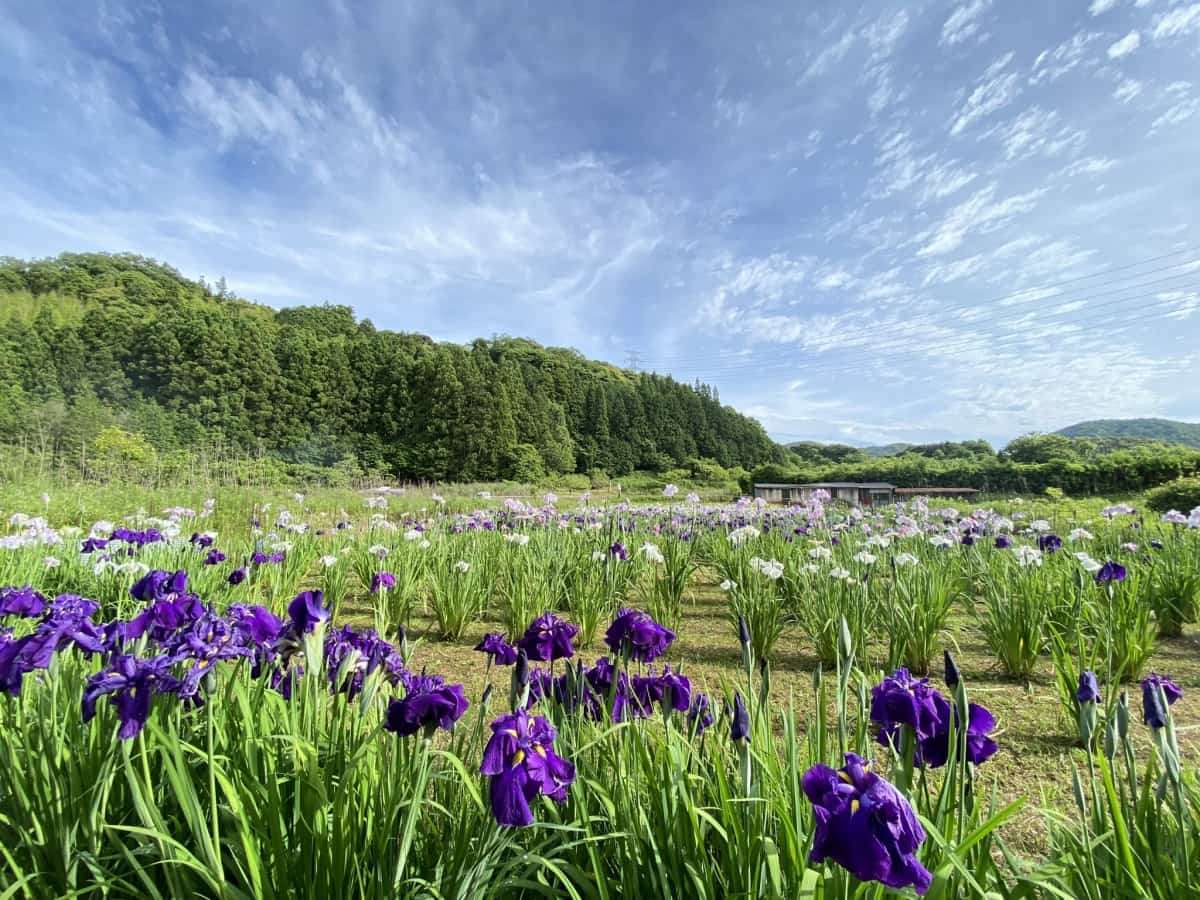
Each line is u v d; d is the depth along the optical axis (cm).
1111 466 2905
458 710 173
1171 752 166
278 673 238
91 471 1897
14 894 150
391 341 7750
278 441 4809
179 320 4962
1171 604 580
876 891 133
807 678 465
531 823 140
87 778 172
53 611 213
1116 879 160
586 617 579
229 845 156
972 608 596
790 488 4494
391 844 175
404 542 858
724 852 171
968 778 164
